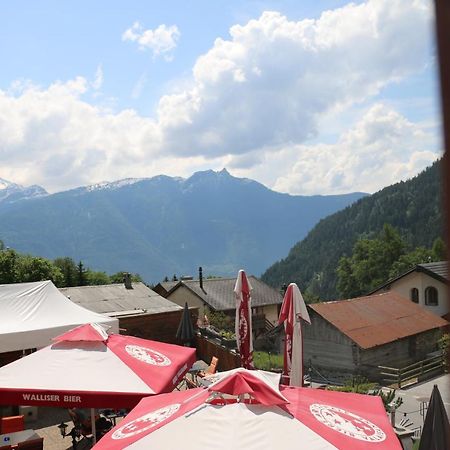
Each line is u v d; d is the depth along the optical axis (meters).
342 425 5.16
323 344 25.94
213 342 19.03
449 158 1.66
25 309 12.88
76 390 7.33
